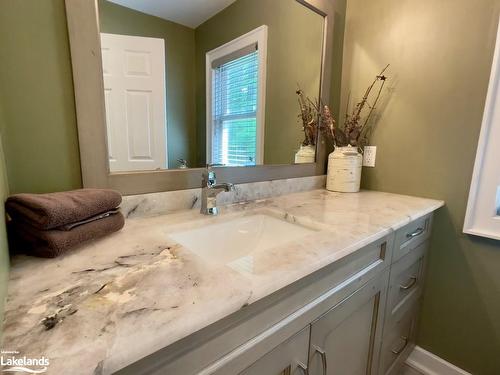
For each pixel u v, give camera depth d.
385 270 0.93
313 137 1.50
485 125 1.11
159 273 0.51
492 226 1.14
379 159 1.48
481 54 1.11
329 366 0.76
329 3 1.41
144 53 0.87
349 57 1.54
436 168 1.28
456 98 1.19
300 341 0.63
